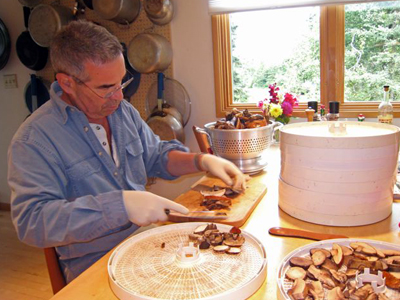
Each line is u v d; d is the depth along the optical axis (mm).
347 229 874
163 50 2461
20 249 2660
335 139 823
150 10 2406
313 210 907
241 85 2621
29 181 957
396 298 580
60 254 1137
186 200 1122
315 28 2348
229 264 719
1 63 3170
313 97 2451
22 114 3262
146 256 768
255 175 1407
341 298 563
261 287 662
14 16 3080
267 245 814
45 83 3031
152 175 1488
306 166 883
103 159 1188
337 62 2264
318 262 663
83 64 1016
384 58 2238
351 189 855
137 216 843
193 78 2605
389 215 936
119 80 1081
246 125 1429
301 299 562
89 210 856
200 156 1283
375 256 687
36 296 2068
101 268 758
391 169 870
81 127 1148
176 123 2469
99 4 2410
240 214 971
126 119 1361
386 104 1832
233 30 2539
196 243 796
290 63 2467
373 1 2057
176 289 640
